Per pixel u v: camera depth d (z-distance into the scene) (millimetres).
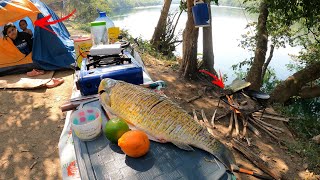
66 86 4707
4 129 3492
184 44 5613
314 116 5773
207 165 1263
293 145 3535
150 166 1268
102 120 1659
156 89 2125
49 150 3104
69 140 1817
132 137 1285
